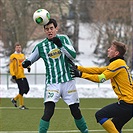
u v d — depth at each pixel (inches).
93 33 4451.3
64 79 803.4
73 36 4547.2
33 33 3253.0
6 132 968.9
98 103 1596.9
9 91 2064.5
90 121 1135.0
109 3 3516.2
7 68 3486.7
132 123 1111.0
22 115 1263.5
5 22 3080.7
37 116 1240.8
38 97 1856.5
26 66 820.0
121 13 3390.7
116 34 3366.1
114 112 756.6
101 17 3481.8
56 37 793.6
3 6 3056.1
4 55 3619.6
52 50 802.8
